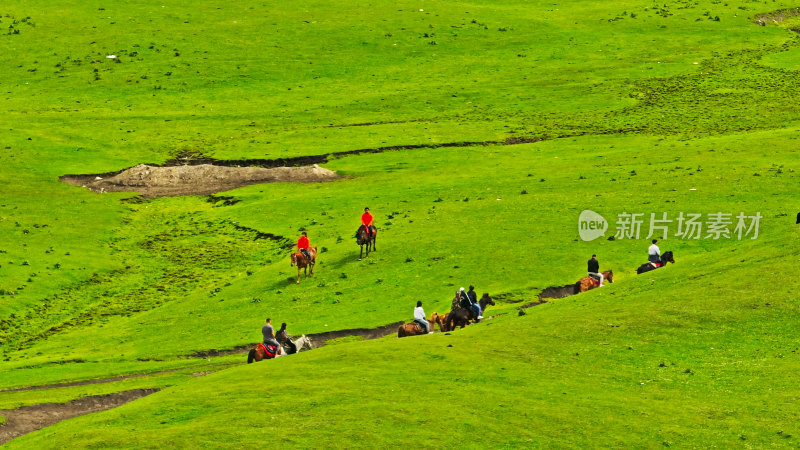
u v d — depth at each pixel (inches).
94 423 1437.0
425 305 2459.4
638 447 1290.6
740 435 1320.1
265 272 2974.9
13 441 1471.5
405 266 2790.4
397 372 1585.9
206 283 3063.5
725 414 1393.9
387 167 4175.7
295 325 2402.8
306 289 2706.7
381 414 1375.5
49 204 3801.7
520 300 2444.6
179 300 2878.9
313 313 2493.8
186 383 1691.7
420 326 2054.6
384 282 2677.2
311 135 4660.4
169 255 3344.0
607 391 1494.8
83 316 2817.4
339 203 3659.0
